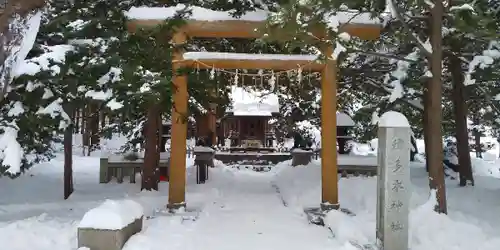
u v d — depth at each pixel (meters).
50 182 13.39
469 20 6.98
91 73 8.16
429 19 8.46
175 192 9.56
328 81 9.76
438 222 7.42
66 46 8.20
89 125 23.70
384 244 6.35
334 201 9.61
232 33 9.43
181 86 9.60
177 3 10.66
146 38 7.65
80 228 6.20
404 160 6.41
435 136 8.08
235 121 24.52
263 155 21.73
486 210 9.60
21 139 8.00
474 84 10.70
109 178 13.61
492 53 9.41
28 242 6.61
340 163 13.83
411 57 10.09
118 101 8.27
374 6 8.20
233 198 11.55
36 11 6.89
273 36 7.16
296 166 16.52
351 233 7.35
